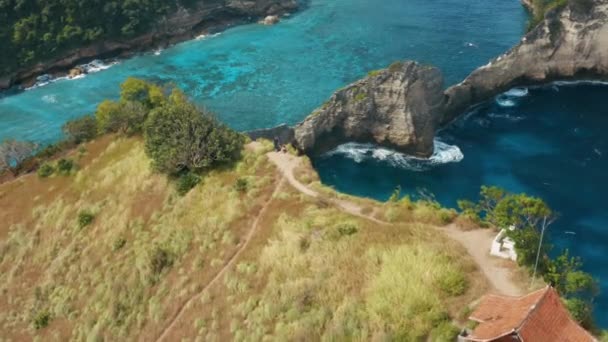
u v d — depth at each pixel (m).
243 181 69.44
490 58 129.38
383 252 52.44
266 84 128.12
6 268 75.31
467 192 89.00
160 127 78.25
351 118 100.94
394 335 43.91
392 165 98.00
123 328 60.38
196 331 55.00
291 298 51.69
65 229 75.75
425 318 44.12
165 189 73.69
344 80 127.00
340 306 48.31
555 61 117.31
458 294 46.00
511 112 110.88
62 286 69.19
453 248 51.62
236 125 111.19
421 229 55.28
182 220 68.19
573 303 44.47
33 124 118.50
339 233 56.50
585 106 111.06
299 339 47.62
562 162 94.50
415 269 49.09
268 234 60.78
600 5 112.75
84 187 80.81
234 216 65.00
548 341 36.44
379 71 98.94
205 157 74.88
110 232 71.69
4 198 84.81
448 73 123.62
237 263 58.91
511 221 51.31
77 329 63.66
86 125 94.19
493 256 50.50
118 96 129.12
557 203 84.62
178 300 59.41
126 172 79.44
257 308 52.78
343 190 92.12
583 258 73.44
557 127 104.81
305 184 68.12
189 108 80.62
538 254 46.81
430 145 99.69
